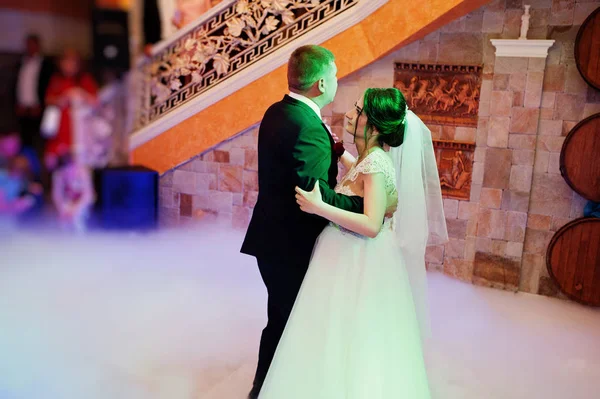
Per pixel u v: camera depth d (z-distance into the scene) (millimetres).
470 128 4984
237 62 6176
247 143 5664
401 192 2922
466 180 5055
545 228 4855
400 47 4973
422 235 2951
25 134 5391
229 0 5465
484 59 4844
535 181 4828
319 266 2631
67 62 4805
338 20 4953
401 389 2482
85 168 5797
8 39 4680
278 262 2834
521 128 4734
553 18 4590
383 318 2525
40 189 5766
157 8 5648
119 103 5633
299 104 2742
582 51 4422
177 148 5910
